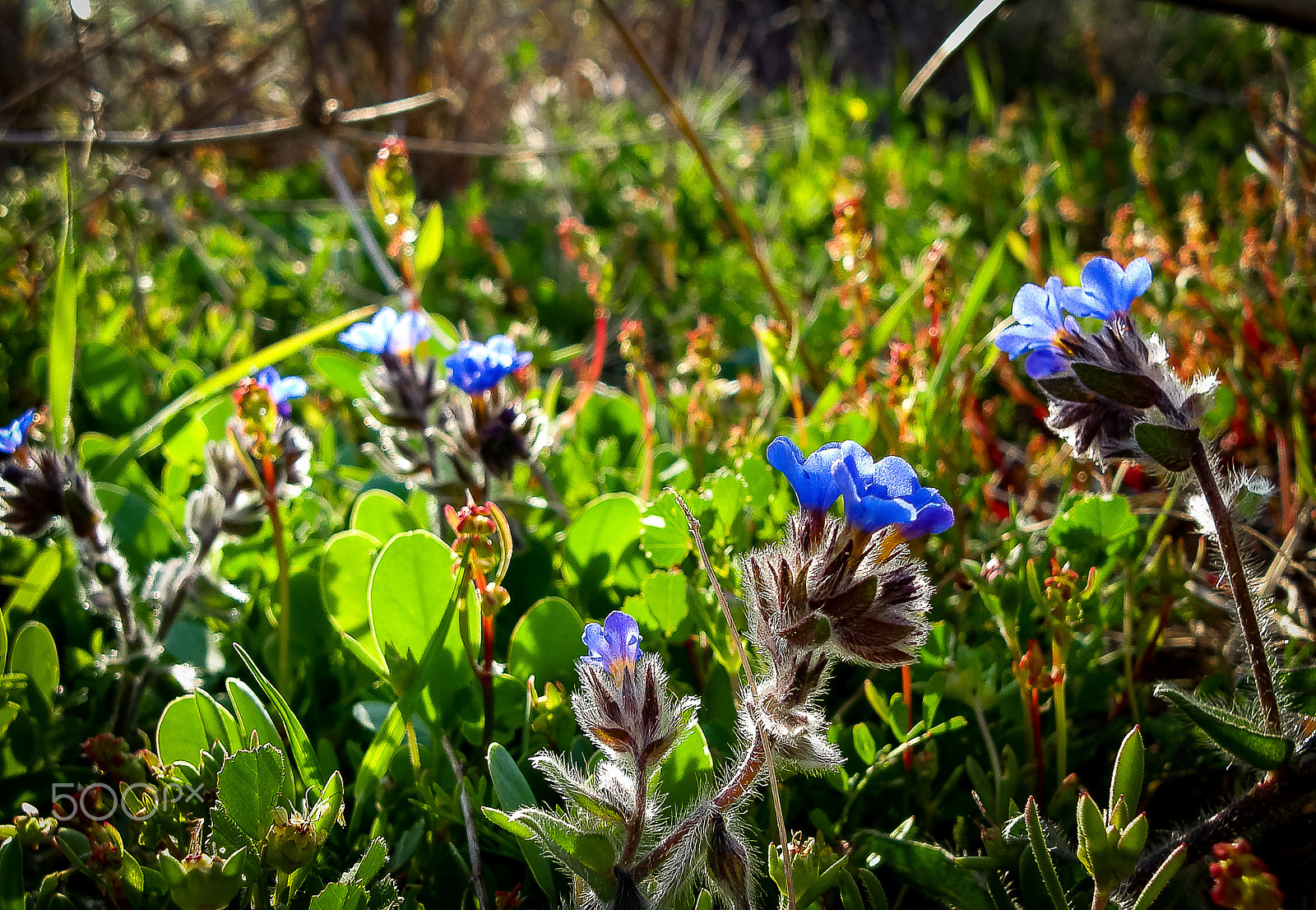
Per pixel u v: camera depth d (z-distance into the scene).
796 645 0.11
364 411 0.18
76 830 0.14
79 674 0.18
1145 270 0.13
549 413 0.23
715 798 0.12
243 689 0.14
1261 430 0.23
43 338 0.29
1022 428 0.28
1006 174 0.44
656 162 0.51
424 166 0.57
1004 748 0.15
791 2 0.77
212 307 0.32
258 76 0.56
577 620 0.16
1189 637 0.20
